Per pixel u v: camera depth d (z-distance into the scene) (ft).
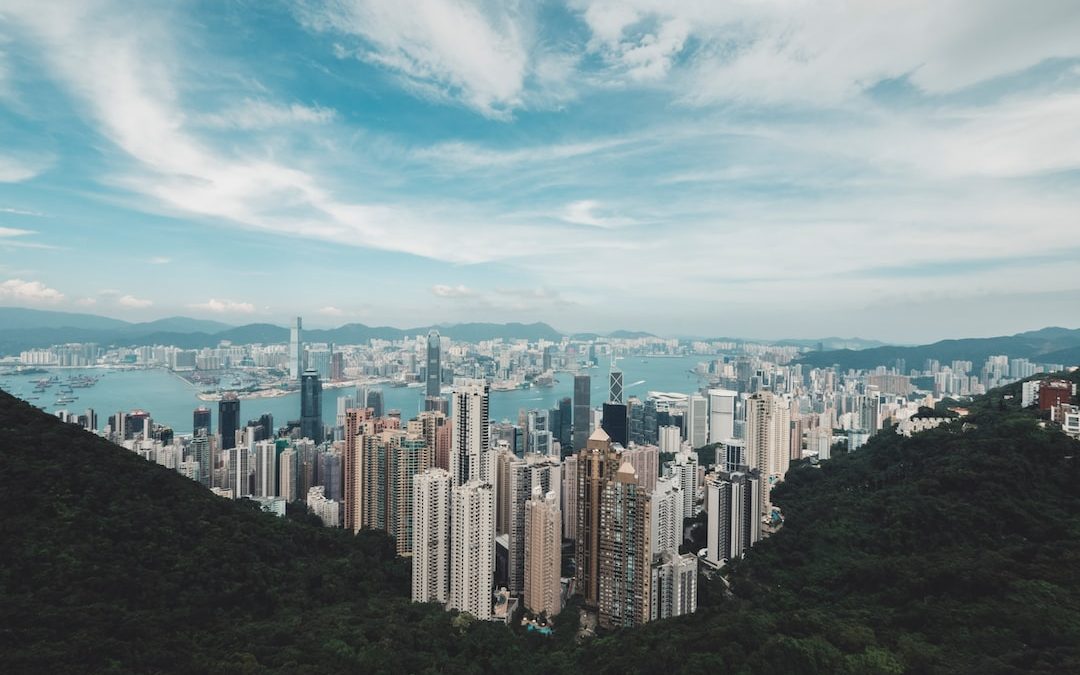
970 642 386.32
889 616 446.19
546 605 596.70
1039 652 347.77
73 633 370.12
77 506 504.02
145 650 373.81
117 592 436.35
